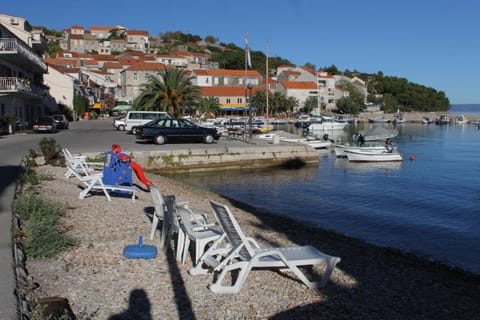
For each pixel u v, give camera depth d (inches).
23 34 2155.5
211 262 279.6
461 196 834.2
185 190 725.9
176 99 2090.3
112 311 222.5
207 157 1145.4
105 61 5674.2
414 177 1095.6
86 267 279.4
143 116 1712.6
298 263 270.8
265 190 874.8
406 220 630.5
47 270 269.1
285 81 4896.7
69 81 2967.5
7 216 372.2
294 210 685.9
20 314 198.1
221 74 4628.4
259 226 488.1
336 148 1561.3
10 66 1797.5
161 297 244.1
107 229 371.9
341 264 351.9
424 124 4820.4
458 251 482.3
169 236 320.2
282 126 3548.2
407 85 6648.6
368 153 1428.4
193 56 6205.7
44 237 305.1
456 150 1900.8
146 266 291.0
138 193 600.1
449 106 7066.9
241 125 2509.8
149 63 4517.7
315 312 240.1
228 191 857.5
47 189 531.5
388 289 295.7
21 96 1812.3
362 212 679.7
